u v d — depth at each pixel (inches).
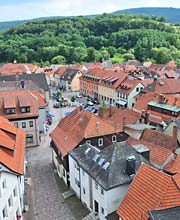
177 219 870.4
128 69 5206.7
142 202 1071.6
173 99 2674.7
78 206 1529.3
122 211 1114.7
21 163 1446.9
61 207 1517.0
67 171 1704.0
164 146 1705.2
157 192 1053.8
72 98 4183.1
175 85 3353.8
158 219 870.4
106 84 4099.4
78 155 1571.1
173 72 4790.8
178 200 1019.9
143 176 1151.6
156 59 7406.5
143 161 1390.3
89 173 1395.2
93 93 4534.9
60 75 5639.8
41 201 1573.6
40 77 3900.1
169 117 2561.5
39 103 2711.6
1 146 1408.7
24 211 1478.8
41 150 2333.9
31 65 5935.0
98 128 1771.7
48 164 2054.6
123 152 1376.7
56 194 1646.2
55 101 4345.5
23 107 2359.7
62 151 1727.4
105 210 1298.0
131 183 1177.4
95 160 1433.3
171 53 7554.1
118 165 1328.7
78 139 1723.7
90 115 1829.5
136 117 2267.5
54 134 1978.3
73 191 1662.2
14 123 2343.8
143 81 3622.0
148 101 2856.8
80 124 1835.6
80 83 5039.4
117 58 7736.2
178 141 1785.2
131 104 3572.8
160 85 3299.7
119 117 2316.7
